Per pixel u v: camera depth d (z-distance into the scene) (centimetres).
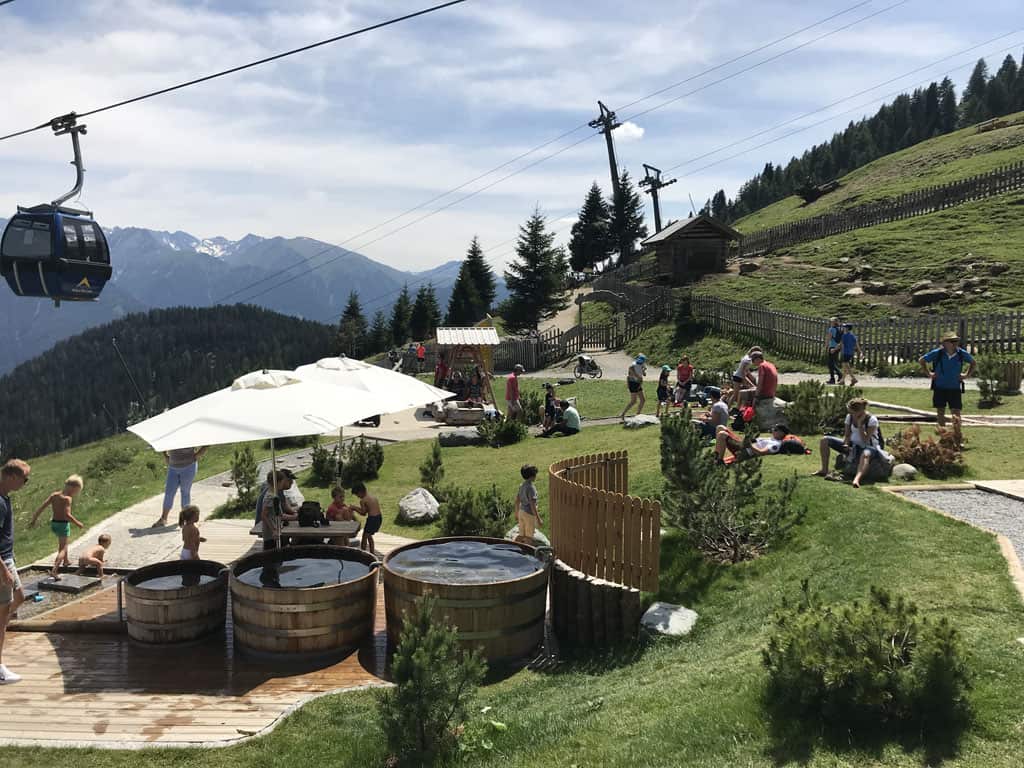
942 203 5019
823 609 649
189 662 847
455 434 2316
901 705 518
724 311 3800
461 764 612
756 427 1083
